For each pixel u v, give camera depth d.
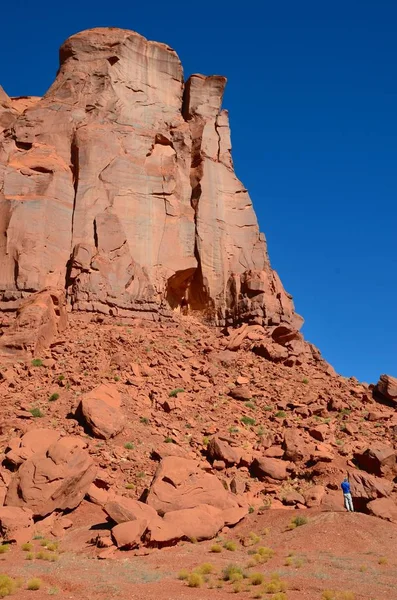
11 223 37.88
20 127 43.28
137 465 24.08
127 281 39.16
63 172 41.44
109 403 27.28
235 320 41.97
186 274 43.06
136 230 41.62
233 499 22.39
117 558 17.52
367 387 37.31
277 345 38.94
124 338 34.62
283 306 42.66
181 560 17.39
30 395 28.25
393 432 30.62
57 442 22.45
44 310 32.66
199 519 20.30
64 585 14.47
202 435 27.77
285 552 18.55
